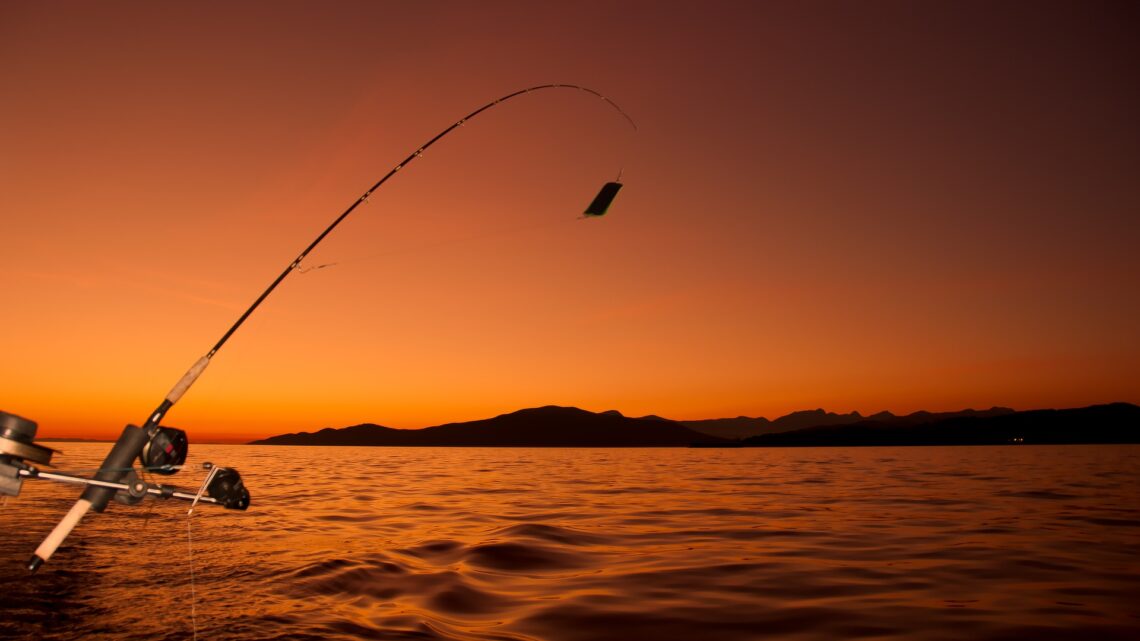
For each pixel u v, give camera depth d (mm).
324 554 6688
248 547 7098
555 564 6438
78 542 7160
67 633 3881
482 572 6027
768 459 37219
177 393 3012
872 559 6648
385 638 4004
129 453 2865
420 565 6273
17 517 8961
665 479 19375
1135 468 23141
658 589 5449
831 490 14836
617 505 11781
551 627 4406
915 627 4398
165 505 10977
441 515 10180
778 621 4562
